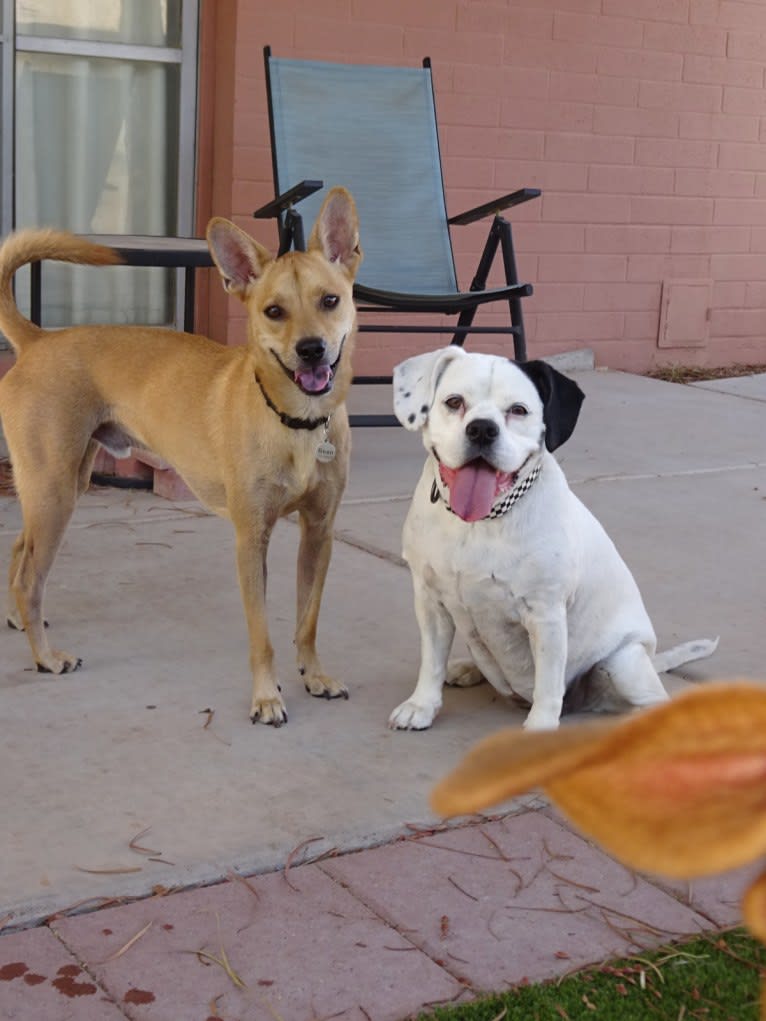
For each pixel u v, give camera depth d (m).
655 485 5.72
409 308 5.69
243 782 2.79
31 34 6.55
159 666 3.50
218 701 3.27
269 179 6.98
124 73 6.86
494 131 7.75
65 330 3.67
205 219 7.12
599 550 3.13
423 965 2.08
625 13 8.02
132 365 3.56
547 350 8.31
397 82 6.50
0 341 6.46
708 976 2.04
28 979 2.00
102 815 2.60
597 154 8.12
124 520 4.94
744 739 0.32
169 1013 1.92
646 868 0.31
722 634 3.88
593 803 0.32
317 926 2.20
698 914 2.28
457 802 0.31
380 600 4.12
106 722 3.10
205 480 3.44
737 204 8.77
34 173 6.78
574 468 5.95
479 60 7.59
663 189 8.44
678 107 8.34
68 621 3.83
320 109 6.33
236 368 3.37
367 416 5.89
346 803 2.70
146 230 7.11
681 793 0.32
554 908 2.29
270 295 3.19
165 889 2.30
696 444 6.55
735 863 0.30
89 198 6.94
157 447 3.58
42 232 3.65
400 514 5.14
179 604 4.03
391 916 2.24
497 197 7.86
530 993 1.98
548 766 0.32
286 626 3.88
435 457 2.95
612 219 8.30
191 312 5.21
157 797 2.69
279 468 3.21
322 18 7.01
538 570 2.88
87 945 2.11
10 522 4.84
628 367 8.63
